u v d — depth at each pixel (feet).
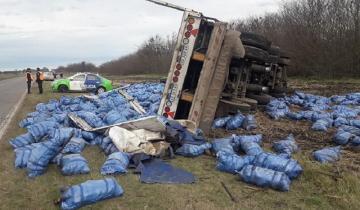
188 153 28.22
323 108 51.57
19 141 30.91
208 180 23.63
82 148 29.96
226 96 41.78
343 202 20.17
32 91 100.83
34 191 21.99
